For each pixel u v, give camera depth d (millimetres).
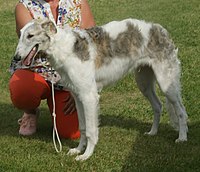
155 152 5805
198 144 5996
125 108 7441
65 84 5684
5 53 11062
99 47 5711
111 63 5828
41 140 6398
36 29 5293
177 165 5398
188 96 7602
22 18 6148
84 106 5586
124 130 6582
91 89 5578
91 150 5715
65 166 5512
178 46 10688
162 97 7762
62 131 6457
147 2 16969
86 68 5520
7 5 17625
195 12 14508
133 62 6027
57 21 6199
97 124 5672
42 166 5516
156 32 6012
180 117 6148
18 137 6543
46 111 7664
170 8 15500
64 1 6230
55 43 5371
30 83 6242
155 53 6000
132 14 15219
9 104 8094
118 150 5906
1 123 7219
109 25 5910
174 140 6191
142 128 6672
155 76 6094
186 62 9367
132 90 8336
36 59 6086
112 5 16938
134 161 5559
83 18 6344
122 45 5867
